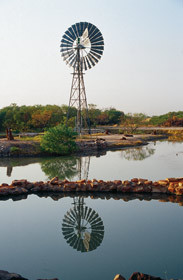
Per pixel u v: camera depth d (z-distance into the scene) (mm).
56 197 16859
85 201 15984
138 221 12742
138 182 17562
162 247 10070
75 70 51156
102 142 44344
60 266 8945
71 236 11227
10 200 16359
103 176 22781
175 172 24266
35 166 28000
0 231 11867
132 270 8625
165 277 8180
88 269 8727
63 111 91000
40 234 11500
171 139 63875
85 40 49062
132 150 42438
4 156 34781
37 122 74875
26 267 8914
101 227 12117
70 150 37938
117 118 111812
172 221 12641
